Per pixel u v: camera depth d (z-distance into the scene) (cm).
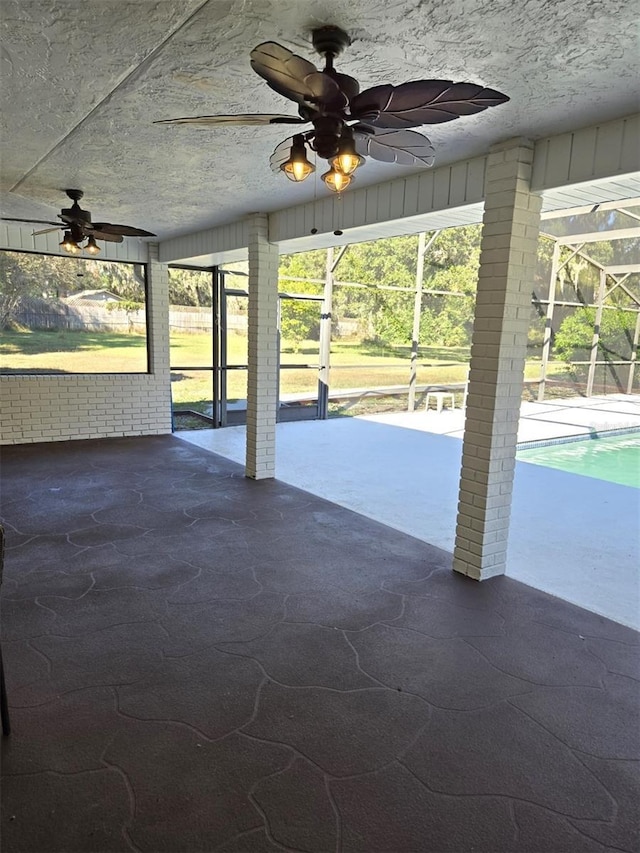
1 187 447
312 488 547
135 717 219
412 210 390
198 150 346
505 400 340
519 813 180
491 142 317
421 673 253
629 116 273
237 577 345
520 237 321
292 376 940
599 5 180
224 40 210
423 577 354
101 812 176
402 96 185
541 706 232
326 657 263
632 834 173
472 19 191
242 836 169
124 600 312
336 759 200
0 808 176
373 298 1026
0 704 205
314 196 462
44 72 240
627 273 1232
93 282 725
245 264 855
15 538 394
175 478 561
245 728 215
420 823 175
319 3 183
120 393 745
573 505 518
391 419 989
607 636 288
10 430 678
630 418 1002
